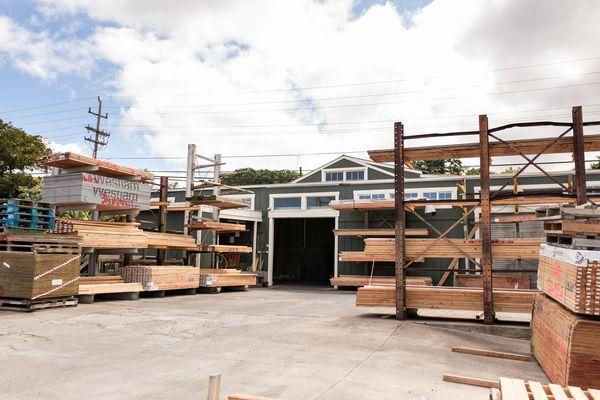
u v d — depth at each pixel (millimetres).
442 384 5957
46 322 9484
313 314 11695
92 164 13844
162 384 5531
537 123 10172
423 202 10984
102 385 5453
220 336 8477
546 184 22328
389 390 5562
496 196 10336
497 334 9758
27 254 10953
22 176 26609
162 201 18438
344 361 6836
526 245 10258
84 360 6582
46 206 12281
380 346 7930
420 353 7617
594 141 10102
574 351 5609
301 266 33938
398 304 10703
